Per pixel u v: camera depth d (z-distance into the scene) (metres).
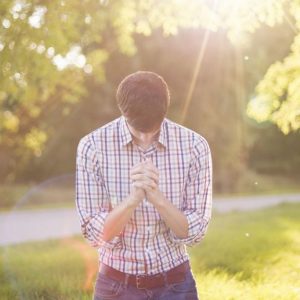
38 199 22.22
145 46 23.58
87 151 2.83
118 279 2.85
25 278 6.18
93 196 2.84
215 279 5.74
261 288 5.32
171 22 6.42
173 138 2.82
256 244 7.98
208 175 2.88
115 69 24.28
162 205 2.66
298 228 10.02
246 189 25.66
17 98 7.05
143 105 2.61
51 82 7.36
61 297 5.27
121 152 2.80
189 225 2.78
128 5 6.80
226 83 23.16
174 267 2.86
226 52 22.48
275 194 22.98
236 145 24.98
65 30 6.71
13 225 14.09
